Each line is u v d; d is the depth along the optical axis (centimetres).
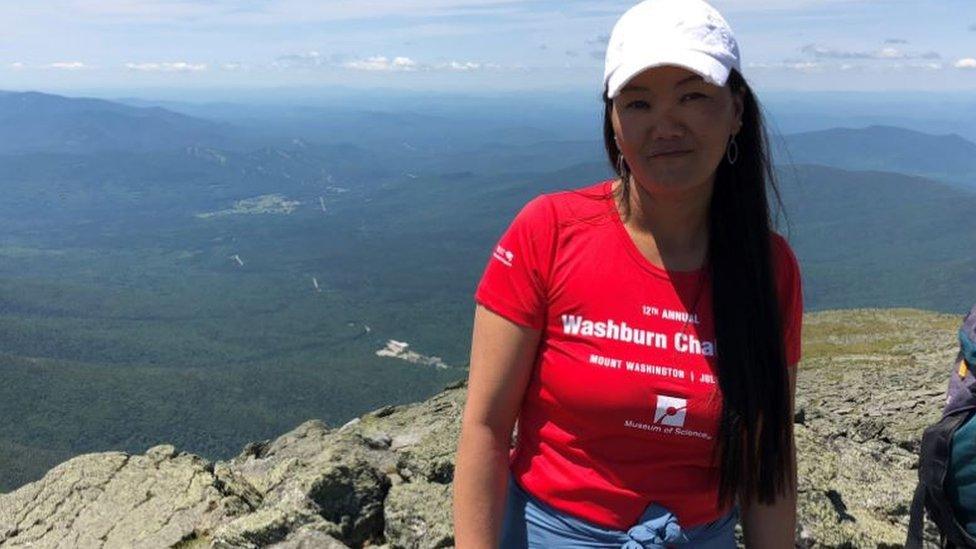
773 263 126
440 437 319
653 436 121
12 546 263
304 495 245
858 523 241
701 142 118
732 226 124
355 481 257
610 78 120
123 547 252
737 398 120
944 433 158
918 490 166
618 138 123
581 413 121
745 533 136
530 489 128
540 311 124
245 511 273
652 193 122
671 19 115
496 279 125
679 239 124
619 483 121
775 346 123
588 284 121
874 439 416
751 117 125
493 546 125
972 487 155
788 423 128
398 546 243
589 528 122
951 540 160
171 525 263
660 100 117
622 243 122
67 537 265
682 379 119
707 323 122
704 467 124
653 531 120
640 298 121
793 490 132
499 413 126
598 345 120
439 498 251
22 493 298
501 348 125
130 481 297
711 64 114
